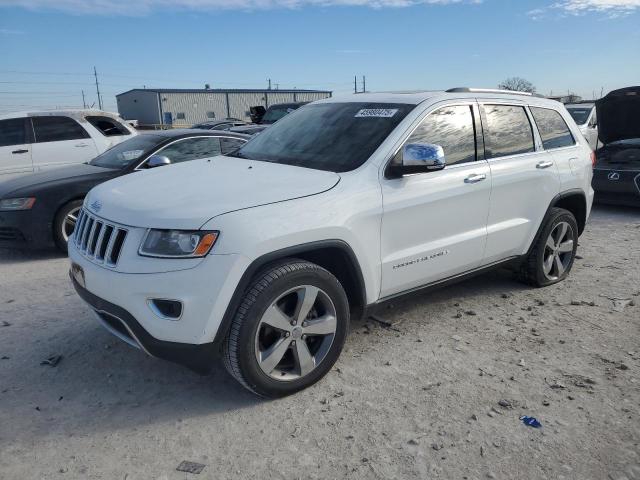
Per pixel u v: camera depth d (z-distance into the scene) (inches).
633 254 263.0
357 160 151.5
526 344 165.6
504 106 191.3
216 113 2748.5
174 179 148.4
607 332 174.6
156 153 286.7
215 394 138.0
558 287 215.3
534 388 140.6
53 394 137.8
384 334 171.6
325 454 114.9
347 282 150.8
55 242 270.1
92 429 123.4
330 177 143.6
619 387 141.3
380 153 151.7
